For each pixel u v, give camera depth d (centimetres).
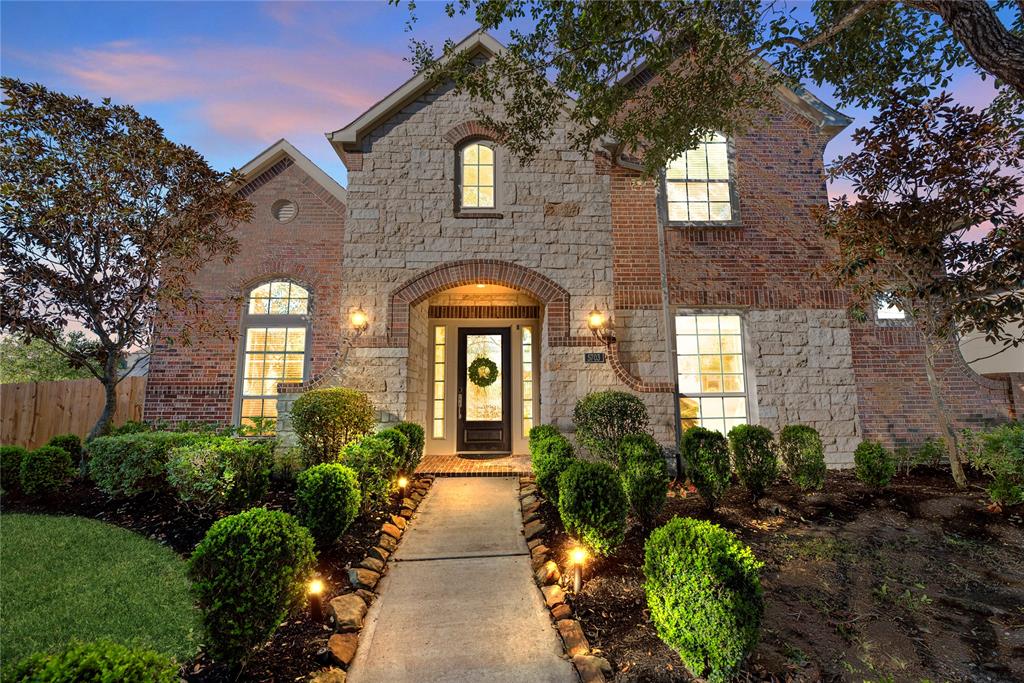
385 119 897
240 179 772
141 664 193
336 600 373
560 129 907
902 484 652
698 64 653
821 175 908
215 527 295
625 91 679
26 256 654
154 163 689
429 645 331
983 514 535
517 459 908
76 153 659
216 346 945
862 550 465
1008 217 579
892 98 620
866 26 595
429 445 968
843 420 835
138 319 747
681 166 920
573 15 582
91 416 976
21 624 336
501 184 891
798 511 560
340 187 1011
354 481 476
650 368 853
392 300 842
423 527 550
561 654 321
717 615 266
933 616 365
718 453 565
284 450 759
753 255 886
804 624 349
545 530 522
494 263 861
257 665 295
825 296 873
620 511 424
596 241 880
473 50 919
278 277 988
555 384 827
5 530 509
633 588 389
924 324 694
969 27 346
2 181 634
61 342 1018
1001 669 304
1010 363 930
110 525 528
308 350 970
